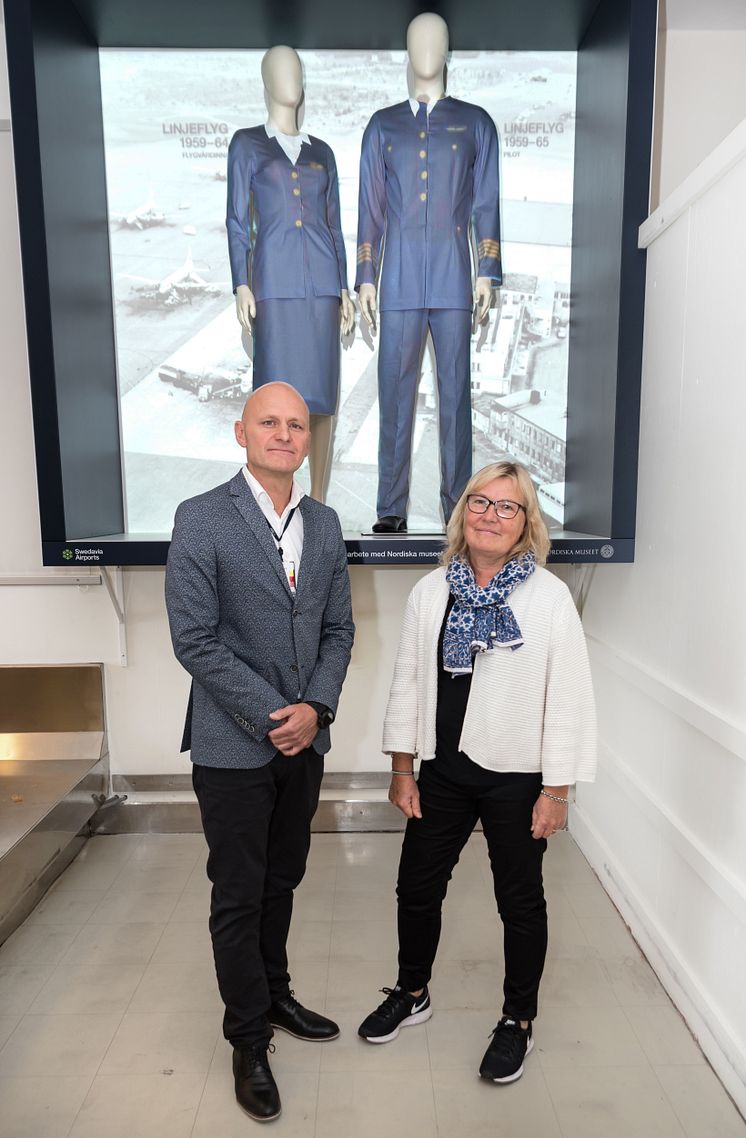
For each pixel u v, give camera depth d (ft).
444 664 5.16
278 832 5.51
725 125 8.23
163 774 9.50
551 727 5.00
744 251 5.27
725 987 5.50
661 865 6.72
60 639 9.21
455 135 7.86
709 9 7.74
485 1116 5.14
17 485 8.87
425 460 8.54
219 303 8.22
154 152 7.97
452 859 5.59
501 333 8.30
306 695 5.35
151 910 7.66
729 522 5.49
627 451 7.27
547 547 5.28
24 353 8.66
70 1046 5.79
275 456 5.07
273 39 7.68
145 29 7.54
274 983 5.79
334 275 8.15
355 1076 5.49
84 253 7.61
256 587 5.07
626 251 7.04
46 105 6.82
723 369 5.58
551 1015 6.13
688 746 6.22
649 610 7.08
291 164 7.95
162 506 8.54
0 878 6.73
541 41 7.79
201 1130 5.04
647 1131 5.02
